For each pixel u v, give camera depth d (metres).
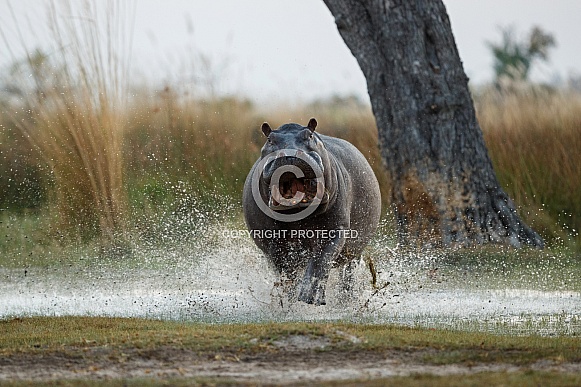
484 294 37.44
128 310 34.31
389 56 51.59
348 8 52.53
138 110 56.97
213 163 55.28
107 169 50.81
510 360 23.97
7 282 41.31
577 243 50.69
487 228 50.47
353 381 21.39
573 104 58.44
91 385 21.30
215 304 34.91
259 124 59.22
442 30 51.47
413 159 51.06
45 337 27.09
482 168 51.19
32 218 51.97
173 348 25.03
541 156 55.16
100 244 49.25
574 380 21.42
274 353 24.59
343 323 29.20
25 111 54.22
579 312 33.38
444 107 50.91
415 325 29.89
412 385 20.81
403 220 51.19
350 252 35.97
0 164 53.72
